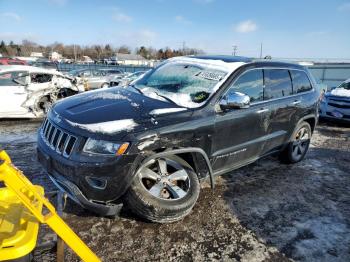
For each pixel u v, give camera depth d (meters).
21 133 6.94
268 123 4.52
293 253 3.08
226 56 4.72
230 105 3.66
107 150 2.92
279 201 4.14
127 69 47.59
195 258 2.90
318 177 5.11
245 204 3.98
